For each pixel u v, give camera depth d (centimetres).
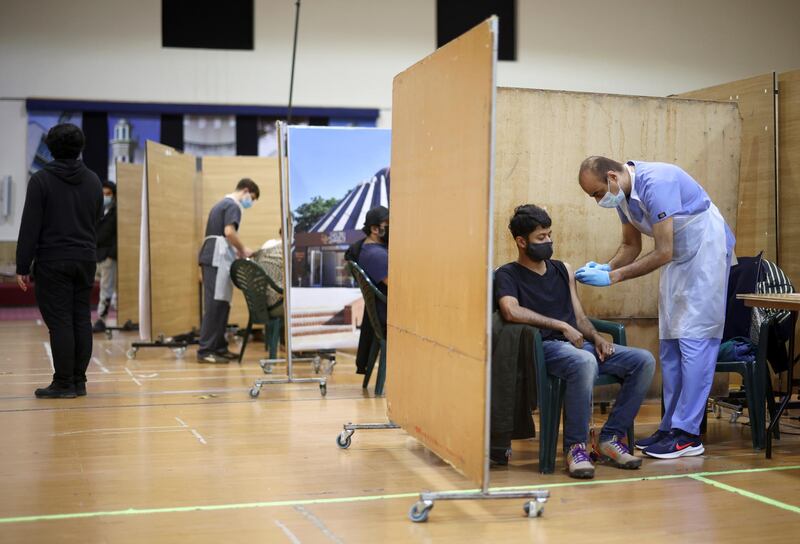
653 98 441
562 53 1269
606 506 288
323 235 593
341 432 383
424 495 268
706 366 365
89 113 1188
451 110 294
